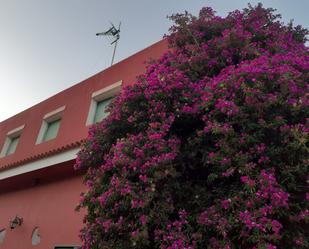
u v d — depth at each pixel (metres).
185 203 4.89
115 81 10.23
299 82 4.90
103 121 6.15
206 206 4.76
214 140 5.05
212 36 7.18
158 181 4.64
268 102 4.69
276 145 4.68
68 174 9.61
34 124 12.88
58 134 11.02
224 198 4.54
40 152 11.28
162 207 4.48
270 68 5.00
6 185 12.02
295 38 7.35
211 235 4.40
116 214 4.66
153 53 9.48
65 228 8.45
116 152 4.99
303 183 4.45
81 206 5.64
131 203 4.39
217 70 6.40
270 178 4.15
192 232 4.45
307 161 4.32
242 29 6.77
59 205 9.13
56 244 8.38
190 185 5.09
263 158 4.50
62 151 9.13
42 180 10.54
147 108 5.68
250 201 4.09
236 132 4.84
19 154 12.48
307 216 4.05
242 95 4.93
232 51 6.46
